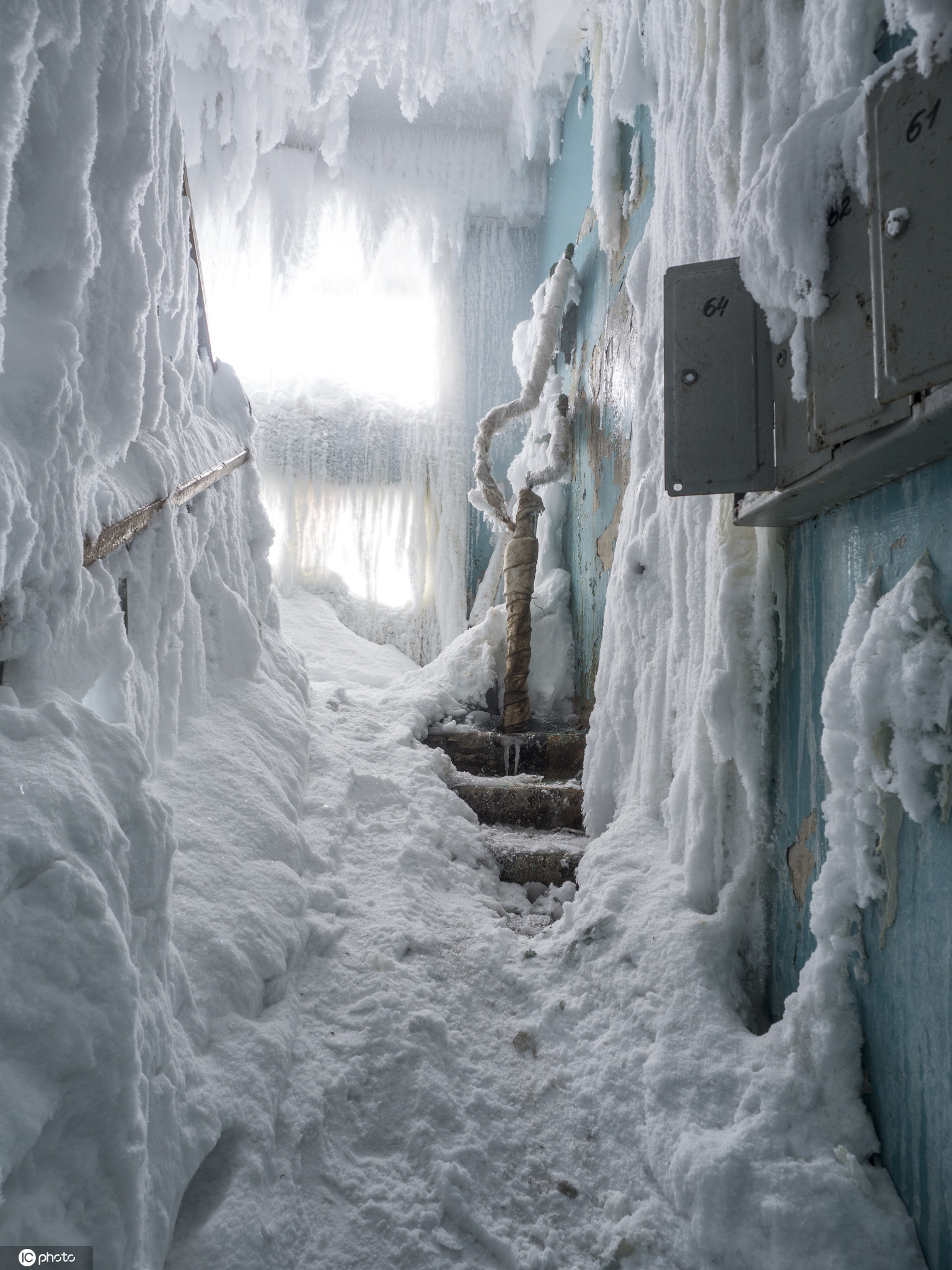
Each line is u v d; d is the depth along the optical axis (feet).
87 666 4.92
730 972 6.03
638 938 6.45
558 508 14.73
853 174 4.25
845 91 4.40
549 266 17.35
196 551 7.53
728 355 5.47
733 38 6.14
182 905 5.48
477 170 17.39
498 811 9.45
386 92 15.89
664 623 7.81
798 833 5.70
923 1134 4.20
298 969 6.11
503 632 13.05
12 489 3.90
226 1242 4.18
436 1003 6.27
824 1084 4.82
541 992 6.56
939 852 4.13
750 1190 4.57
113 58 4.74
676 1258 4.63
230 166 16.40
